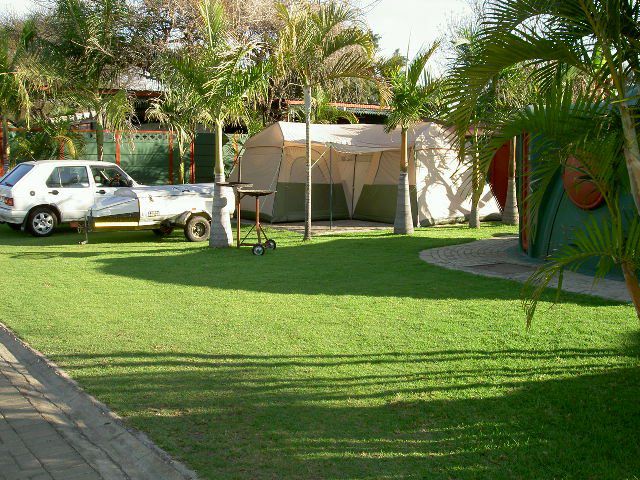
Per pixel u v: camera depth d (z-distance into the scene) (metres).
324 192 17.70
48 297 7.98
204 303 7.61
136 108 21.75
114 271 9.84
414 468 3.49
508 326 6.40
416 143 15.66
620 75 3.83
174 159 20.45
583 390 4.64
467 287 8.41
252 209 17.41
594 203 9.06
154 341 6.04
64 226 16.34
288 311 7.18
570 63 4.11
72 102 17.56
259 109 22.14
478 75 4.22
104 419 4.29
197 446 3.81
